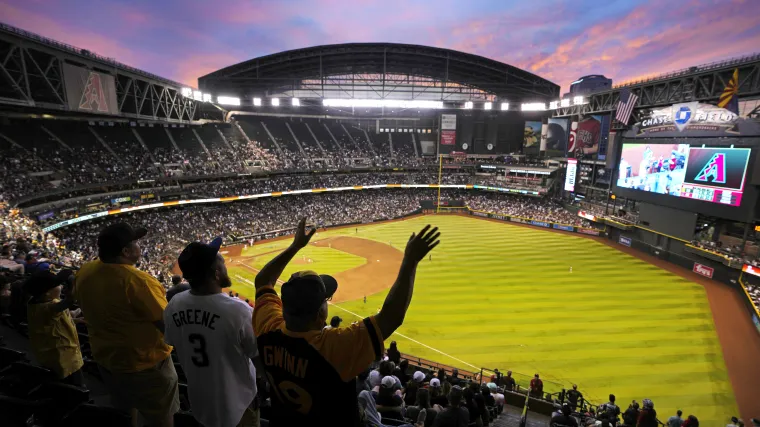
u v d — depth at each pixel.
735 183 40.34
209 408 3.33
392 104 70.50
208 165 63.88
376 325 2.53
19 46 30.25
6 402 4.48
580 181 68.75
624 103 55.34
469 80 73.81
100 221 49.31
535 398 18.70
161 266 42.88
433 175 85.38
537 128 78.56
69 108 35.19
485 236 61.62
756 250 39.59
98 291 3.84
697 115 44.50
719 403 22.50
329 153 81.50
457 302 35.91
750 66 40.56
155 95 51.28
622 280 41.81
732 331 30.86
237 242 58.25
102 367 4.36
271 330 2.77
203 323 3.24
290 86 69.94
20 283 6.96
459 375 24.44
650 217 51.47
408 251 2.72
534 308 34.66
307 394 2.50
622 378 24.69
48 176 43.66
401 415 8.59
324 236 63.31
